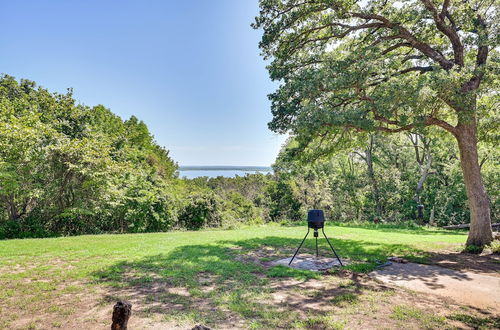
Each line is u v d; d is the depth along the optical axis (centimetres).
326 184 3058
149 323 396
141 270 677
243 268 706
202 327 272
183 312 435
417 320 416
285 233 1521
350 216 3128
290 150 1280
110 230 2058
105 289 545
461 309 472
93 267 700
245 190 5512
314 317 416
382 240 1238
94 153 1780
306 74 1048
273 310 445
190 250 938
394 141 2664
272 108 1159
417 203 2658
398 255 911
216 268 695
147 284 576
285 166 3081
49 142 1700
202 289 548
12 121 1656
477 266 788
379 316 429
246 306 461
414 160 3064
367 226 2111
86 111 2677
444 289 582
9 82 2564
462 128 1075
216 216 2555
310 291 540
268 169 5753
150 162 3991
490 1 1080
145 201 2094
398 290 563
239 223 2586
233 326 389
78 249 952
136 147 4000
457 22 1111
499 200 2402
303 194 3122
